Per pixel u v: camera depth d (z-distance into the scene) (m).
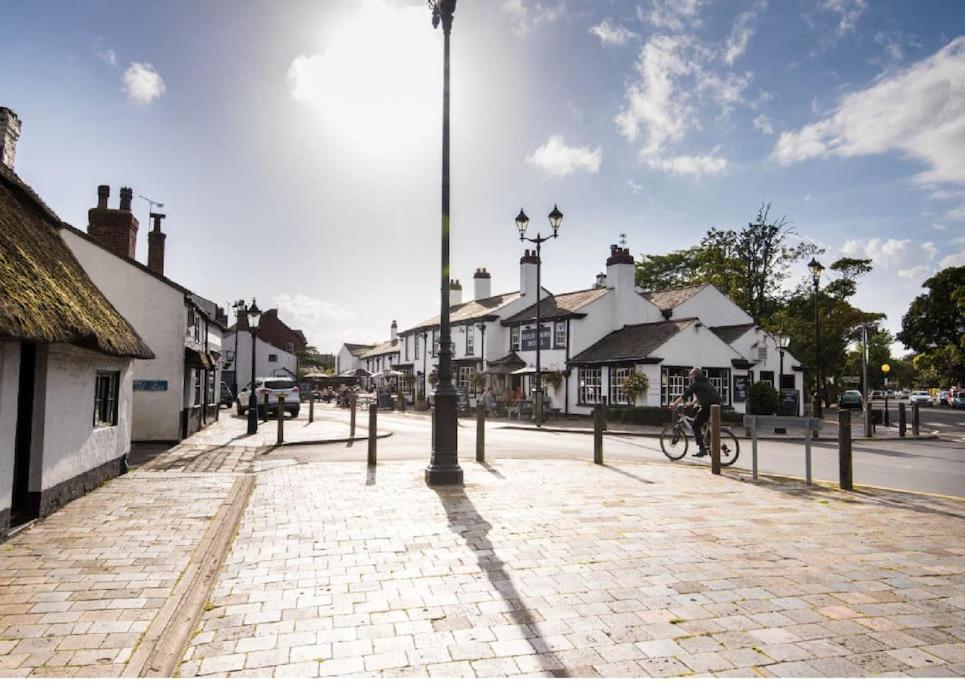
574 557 5.59
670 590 4.76
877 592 4.72
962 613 4.32
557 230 23.66
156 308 15.87
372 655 3.67
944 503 8.07
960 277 57.69
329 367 92.88
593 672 3.45
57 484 7.55
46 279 6.94
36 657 3.58
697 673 3.44
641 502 7.99
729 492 8.75
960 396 56.16
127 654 3.63
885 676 3.40
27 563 5.40
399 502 7.97
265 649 3.76
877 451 16.34
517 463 11.81
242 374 57.00
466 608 4.41
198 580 4.98
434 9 10.34
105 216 17.03
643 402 25.38
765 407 26.28
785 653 3.69
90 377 8.76
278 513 7.37
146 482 9.60
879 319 49.84
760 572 5.18
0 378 6.02
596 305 30.97
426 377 42.97
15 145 9.98
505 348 36.31
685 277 51.81
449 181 9.99
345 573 5.18
